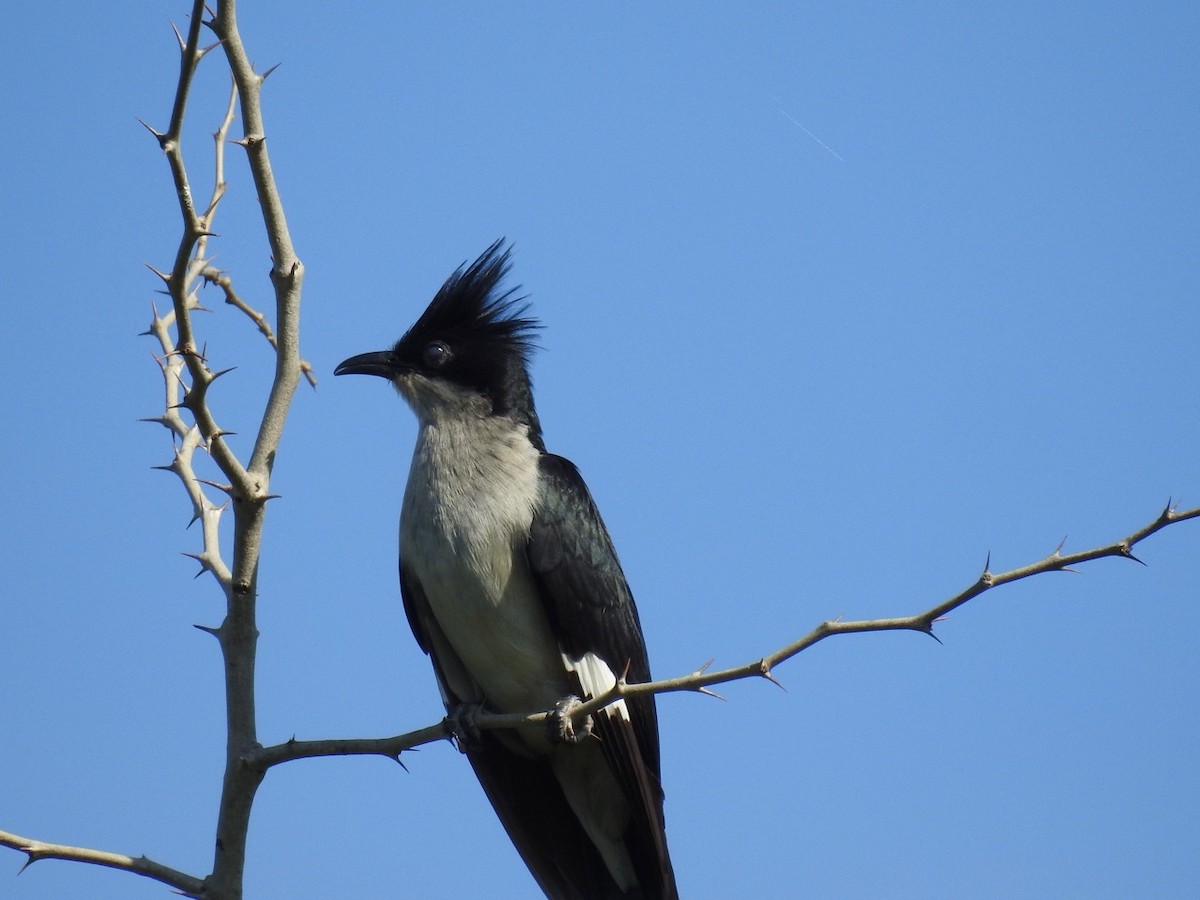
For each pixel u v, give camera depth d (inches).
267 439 333.1
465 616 421.7
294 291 336.2
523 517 420.5
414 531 430.3
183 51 283.4
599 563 427.8
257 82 324.2
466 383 453.1
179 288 294.4
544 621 423.2
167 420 377.1
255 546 326.6
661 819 442.0
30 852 290.8
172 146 287.0
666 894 411.5
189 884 310.0
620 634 429.1
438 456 437.1
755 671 285.6
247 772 318.3
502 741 442.0
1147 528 263.7
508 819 439.5
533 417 466.3
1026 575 270.1
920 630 275.1
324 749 320.2
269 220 332.2
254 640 329.7
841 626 279.4
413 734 316.8
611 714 414.3
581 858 456.8
